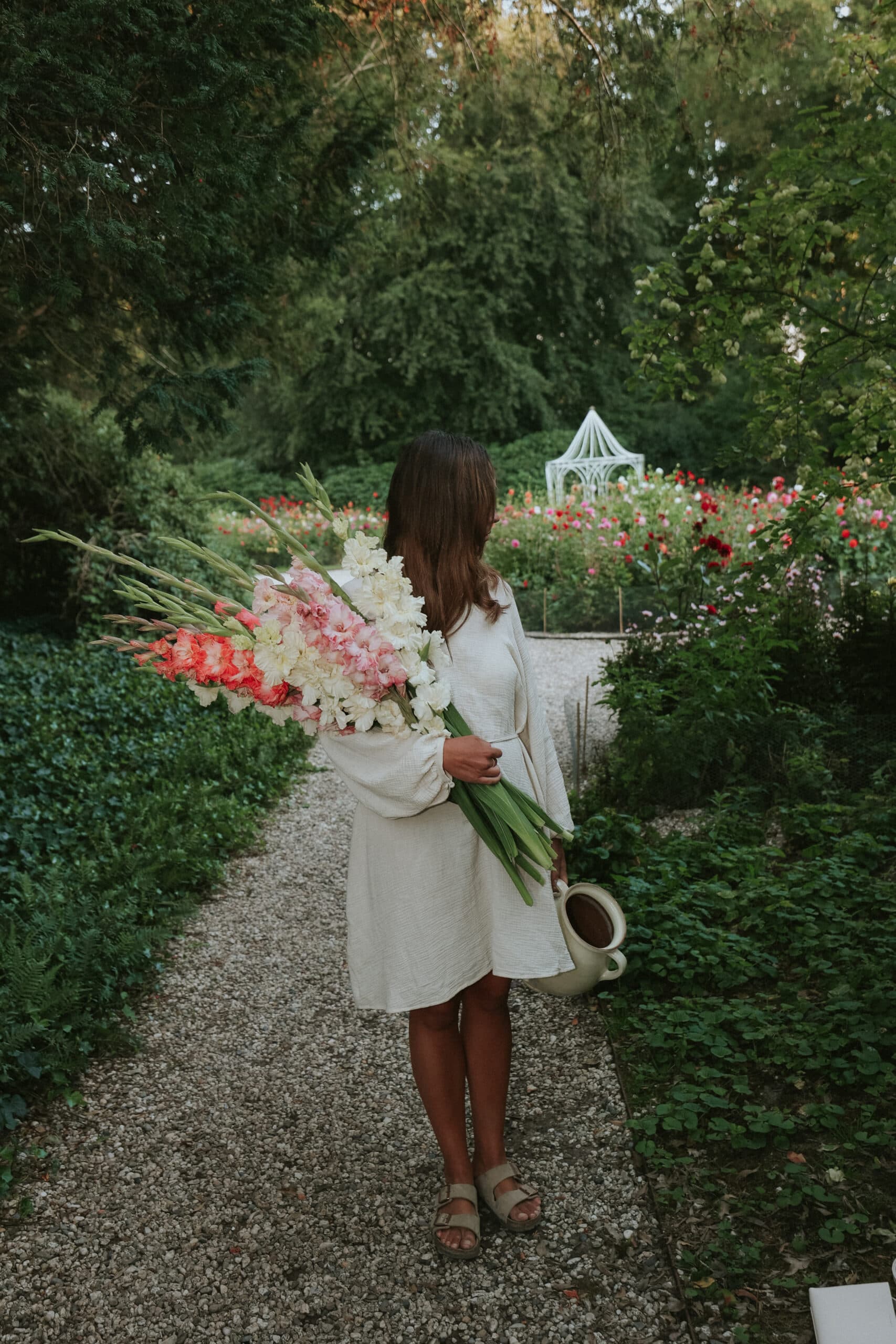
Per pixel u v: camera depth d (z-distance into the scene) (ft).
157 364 17.69
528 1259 6.80
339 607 5.94
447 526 6.59
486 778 6.11
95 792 16.78
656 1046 8.98
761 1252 6.61
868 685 19.11
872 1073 8.08
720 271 14.37
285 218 18.52
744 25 22.97
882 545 32.35
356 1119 8.74
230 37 12.72
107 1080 9.55
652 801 16.65
